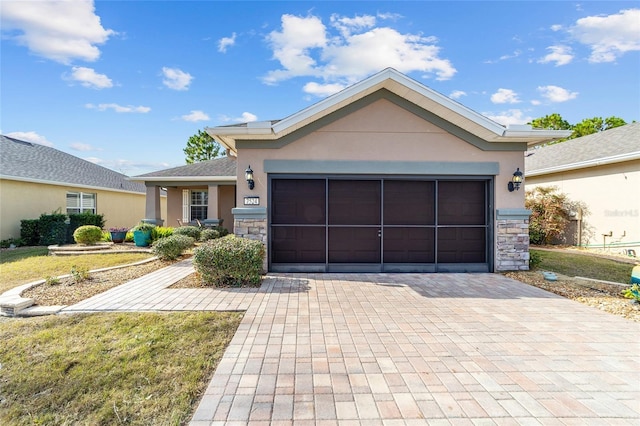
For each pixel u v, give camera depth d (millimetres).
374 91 8641
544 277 8023
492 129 8133
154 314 5359
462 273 8766
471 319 5297
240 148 8641
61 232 14836
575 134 30906
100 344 4270
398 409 2973
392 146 8719
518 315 5477
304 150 8680
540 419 2852
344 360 3898
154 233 13406
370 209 8961
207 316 5266
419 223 9000
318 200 8906
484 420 2834
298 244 8891
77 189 17641
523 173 8758
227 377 3504
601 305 5965
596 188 13203
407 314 5531
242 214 8602
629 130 14203
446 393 3229
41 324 4926
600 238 13031
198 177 16078
